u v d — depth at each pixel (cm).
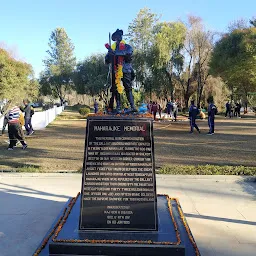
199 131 1631
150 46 3584
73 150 1123
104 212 390
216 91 3678
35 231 430
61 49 5650
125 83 458
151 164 393
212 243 391
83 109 3141
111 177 392
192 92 3997
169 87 3803
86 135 396
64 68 5675
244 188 618
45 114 2164
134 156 394
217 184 645
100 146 395
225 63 3152
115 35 460
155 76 3600
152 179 392
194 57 3809
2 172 738
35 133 1689
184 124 2156
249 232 423
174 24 3728
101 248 348
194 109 1609
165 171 721
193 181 664
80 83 4891
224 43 3253
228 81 3269
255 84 3117
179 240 356
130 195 391
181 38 3719
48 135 1605
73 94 6750
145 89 3659
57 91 5931
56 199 562
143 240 358
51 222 459
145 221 388
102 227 389
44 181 675
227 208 512
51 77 5750
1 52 2884
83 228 388
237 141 1305
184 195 576
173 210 464
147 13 3597
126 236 372
